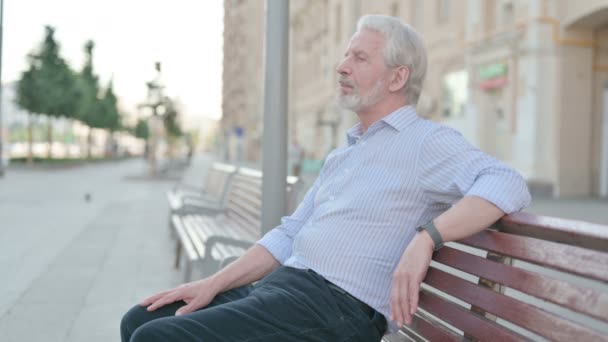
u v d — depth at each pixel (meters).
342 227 2.24
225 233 5.56
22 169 34.41
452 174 2.08
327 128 35.41
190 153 55.09
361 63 2.33
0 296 5.29
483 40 20.08
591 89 18.59
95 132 72.69
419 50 2.34
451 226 1.92
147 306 2.43
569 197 18.17
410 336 2.39
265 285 2.26
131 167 45.16
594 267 1.50
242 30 68.19
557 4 18.17
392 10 26.34
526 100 18.39
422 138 2.18
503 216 1.92
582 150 18.56
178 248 6.51
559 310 4.80
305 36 41.72
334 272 2.21
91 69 49.53
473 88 20.64
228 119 77.56
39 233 9.17
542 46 18.17
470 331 1.93
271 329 2.05
